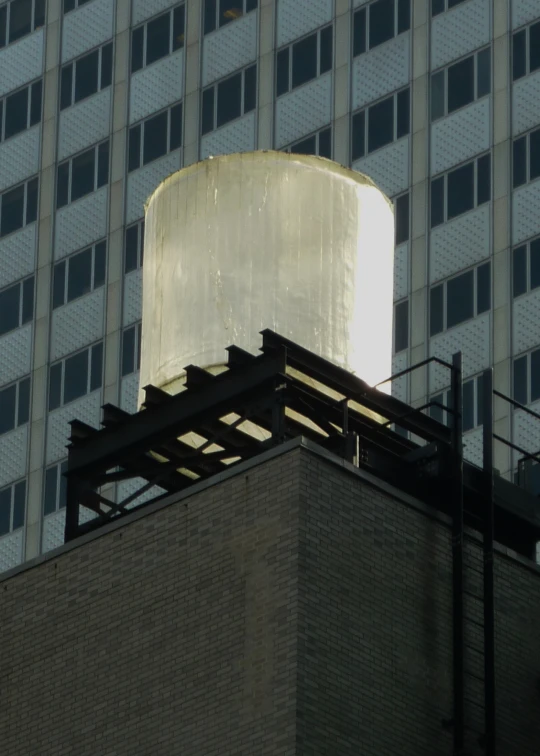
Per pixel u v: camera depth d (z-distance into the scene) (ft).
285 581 178.40
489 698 185.06
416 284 565.53
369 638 180.34
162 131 631.15
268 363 195.11
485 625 188.03
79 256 637.71
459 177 570.46
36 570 194.08
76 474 202.28
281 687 174.70
